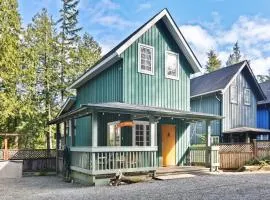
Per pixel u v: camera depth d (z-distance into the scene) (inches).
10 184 609.3
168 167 652.1
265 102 1131.3
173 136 707.4
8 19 919.7
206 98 1015.0
